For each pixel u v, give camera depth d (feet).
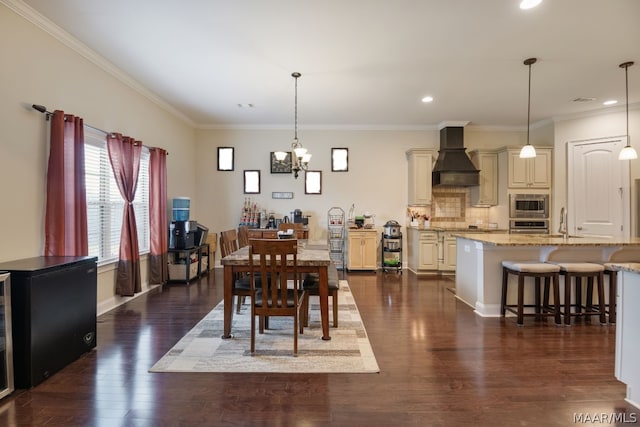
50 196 10.00
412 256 21.53
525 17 9.64
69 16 9.63
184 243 17.37
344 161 22.25
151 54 12.03
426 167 21.26
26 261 8.63
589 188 18.98
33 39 9.65
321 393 7.23
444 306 13.69
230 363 8.55
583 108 18.43
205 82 14.69
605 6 9.11
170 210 18.44
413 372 8.15
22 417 6.37
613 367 8.41
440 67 13.05
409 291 16.19
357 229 20.85
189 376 7.92
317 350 9.35
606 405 6.82
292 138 22.25
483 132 22.43
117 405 6.77
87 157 12.26
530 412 6.58
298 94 16.15
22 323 7.30
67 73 10.94
